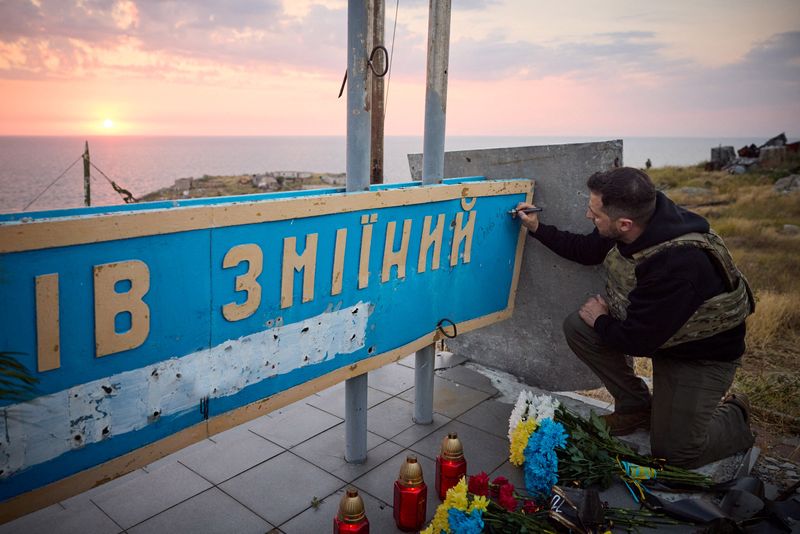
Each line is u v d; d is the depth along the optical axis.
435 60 2.85
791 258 11.45
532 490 2.63
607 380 3.28
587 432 2.93
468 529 2.19
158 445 1.96
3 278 1.51
